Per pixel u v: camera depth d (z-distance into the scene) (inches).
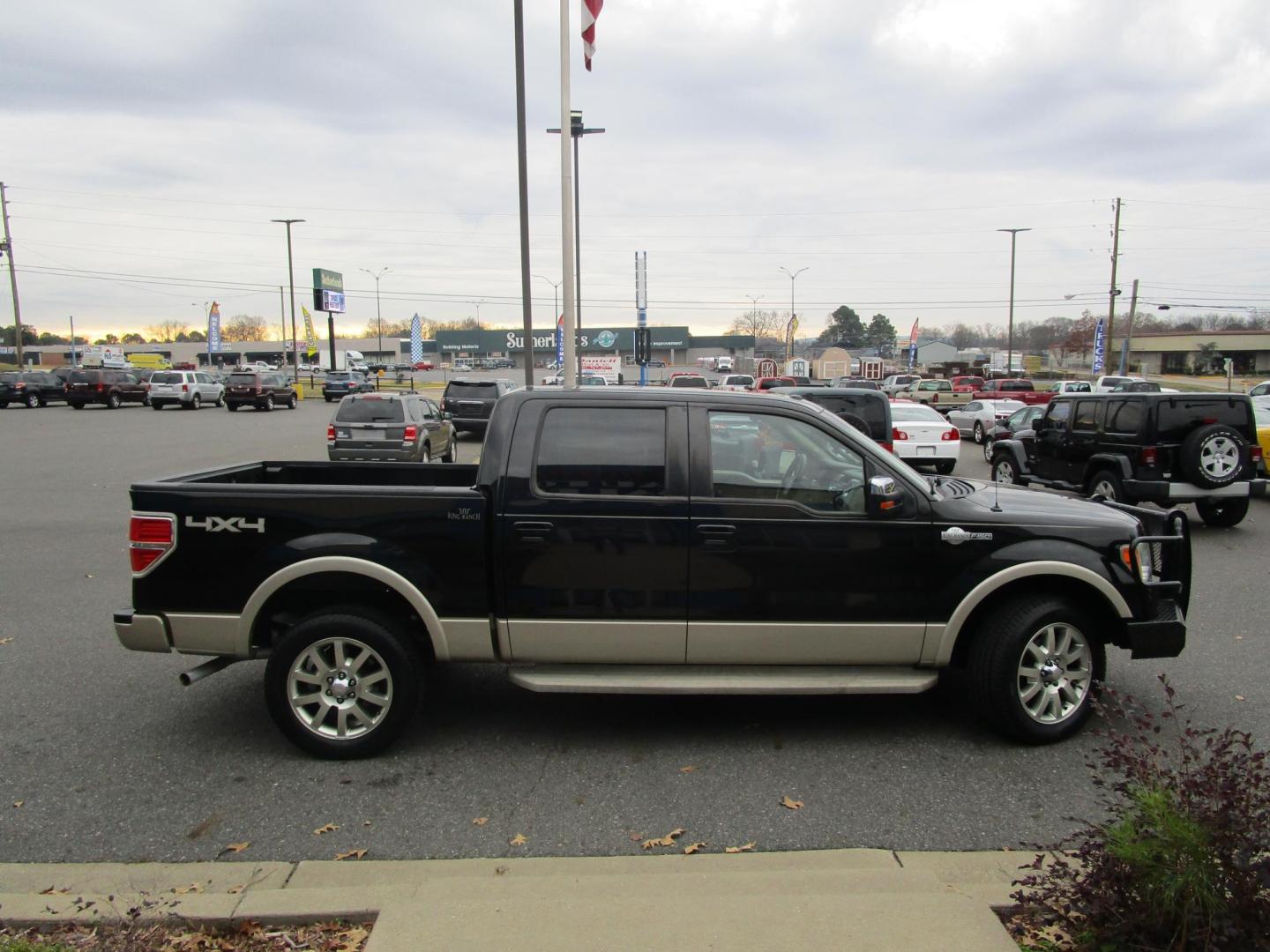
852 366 3518.7
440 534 168.2
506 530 168.1
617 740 181.2
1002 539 172.7
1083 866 105.4
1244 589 316.2
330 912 112.7
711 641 170.4
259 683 216.4
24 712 196.1
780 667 174.6
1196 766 155.4
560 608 169.3
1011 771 165.9
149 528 169.8
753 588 169.3
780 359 4778.5
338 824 146.3
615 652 170.7
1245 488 413.4
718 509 168.6
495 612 169.8
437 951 101.7
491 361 4234.7
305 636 168.7
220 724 190.1
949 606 171.8
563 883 119.6
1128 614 175.5
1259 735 181.3
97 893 122.9
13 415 1443.2
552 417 172.7
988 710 175.6
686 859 133.3
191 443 949.2
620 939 104.0
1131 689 208.7
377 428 663.8
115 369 1721.2
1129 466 423.2
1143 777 106.0
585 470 170.1
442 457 765.3
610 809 151.2
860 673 172.6
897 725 189.2
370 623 169.0
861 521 170.2
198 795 156.9
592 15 636.1
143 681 217.2
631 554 168.4
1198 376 3208.7
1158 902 94.9
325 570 167.5
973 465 805.9
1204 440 407.2
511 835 142.4
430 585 168.1
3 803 153.9
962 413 1106.1
